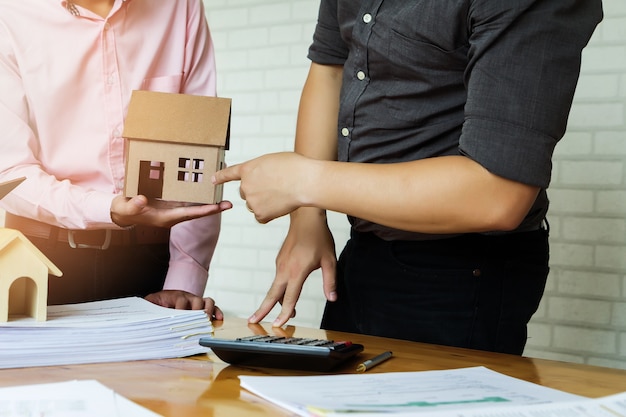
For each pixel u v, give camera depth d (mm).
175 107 1089
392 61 1103
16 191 1213
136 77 1362
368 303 1269
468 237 1179
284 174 994
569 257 2752
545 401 622
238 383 696
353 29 1146
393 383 680
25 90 1296
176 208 1091
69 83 1305
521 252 1186
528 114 889
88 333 791
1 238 786
